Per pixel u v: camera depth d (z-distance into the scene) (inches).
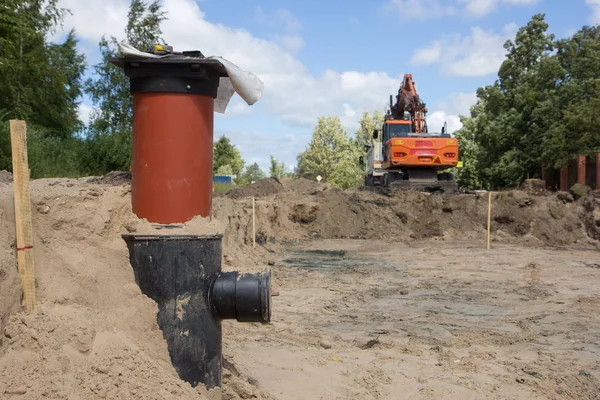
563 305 401.1
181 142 153.9
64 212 143.1
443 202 907.4
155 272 148.3
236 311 152.8
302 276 514.6
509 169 1531.7
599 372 255.6
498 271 559.8
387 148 1043.9
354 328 327.9
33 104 964.6
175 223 154.7
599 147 1252.5
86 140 960.9
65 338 123.3
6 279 119.3
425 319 355.6
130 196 163.2
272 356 247.4
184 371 148.3
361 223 888.9
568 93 1430.9
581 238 834.2
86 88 1316.4
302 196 968.9
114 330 137.6
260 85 161.5
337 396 201.9
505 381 237.3
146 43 1310.3
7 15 781.3
